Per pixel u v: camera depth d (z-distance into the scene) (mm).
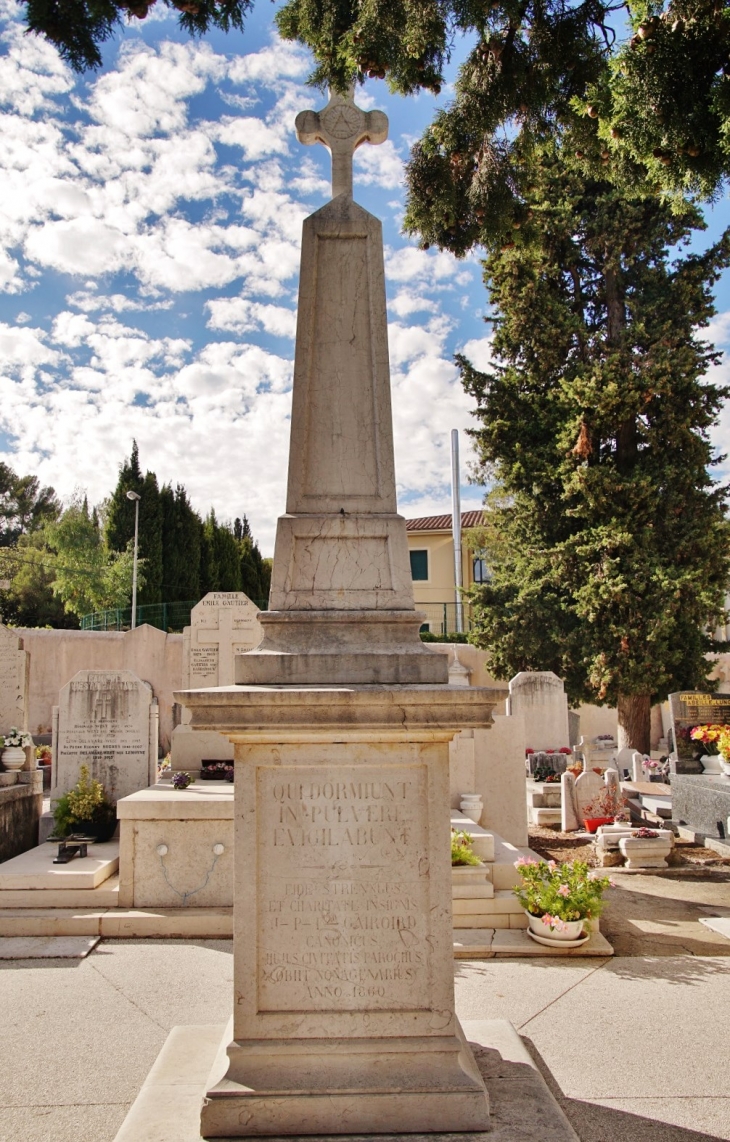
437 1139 3504
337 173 4609
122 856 7605
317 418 4395
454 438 30344
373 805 3846
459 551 29797
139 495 38312
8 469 56312
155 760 10586
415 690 3691
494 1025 4742
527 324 19938
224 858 7625
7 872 7676
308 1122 3543
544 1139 3523
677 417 18641
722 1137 3869
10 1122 4035
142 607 32125
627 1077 4504
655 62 5496
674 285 19125
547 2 5754
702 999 5742
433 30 5430
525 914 7336
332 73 5488
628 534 18016
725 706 13461
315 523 4262
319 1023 3705
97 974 6250
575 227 19453
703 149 5797
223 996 5777
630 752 16734
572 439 19094
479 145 6562
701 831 11938
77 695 10578
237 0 4375
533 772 15039
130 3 4074
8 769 10000
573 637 19016
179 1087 3986
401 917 3791
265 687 3824
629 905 8648
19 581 40406
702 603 17859
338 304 4477
